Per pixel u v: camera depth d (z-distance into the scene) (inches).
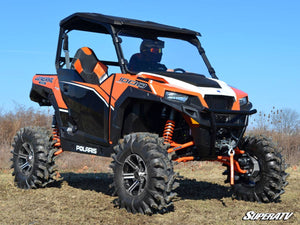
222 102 178.7
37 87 248.1
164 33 212.2
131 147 168.6
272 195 191.0
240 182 203.8
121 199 171.2
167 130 179.5
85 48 212.2
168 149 177.2
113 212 166.6
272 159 190.9
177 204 184.9
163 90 169.2
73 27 241.3
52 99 236.1
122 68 191.5
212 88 178.9
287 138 411.2
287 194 218.7
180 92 169.5
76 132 218.7
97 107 200.4
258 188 194.4
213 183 261.4
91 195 205.9
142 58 198.1
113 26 201.0
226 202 195.0
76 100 214.7
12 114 460.8
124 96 183.5
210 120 170.7
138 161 166.6
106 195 206.2
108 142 195.9
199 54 217.8
